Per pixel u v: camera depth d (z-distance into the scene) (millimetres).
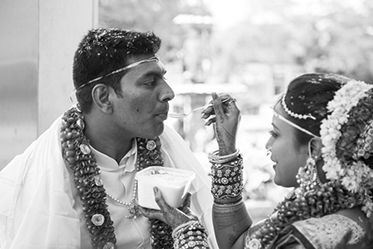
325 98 1454
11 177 1819
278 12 13555
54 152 1808
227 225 1818
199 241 1613
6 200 1792
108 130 1834
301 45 13195
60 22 2643
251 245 1521
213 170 1823
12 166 1845
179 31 10805
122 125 1805
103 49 1751
